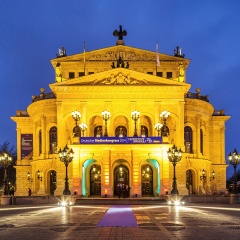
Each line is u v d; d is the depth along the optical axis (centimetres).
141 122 7369
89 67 8238
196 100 7669
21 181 8306
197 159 7481
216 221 2719
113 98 7131
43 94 7906
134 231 2150
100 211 3853
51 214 3459
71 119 7238
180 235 1983
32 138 8375
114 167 6950
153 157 6594
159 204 5288
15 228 2339
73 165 6550
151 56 8288
